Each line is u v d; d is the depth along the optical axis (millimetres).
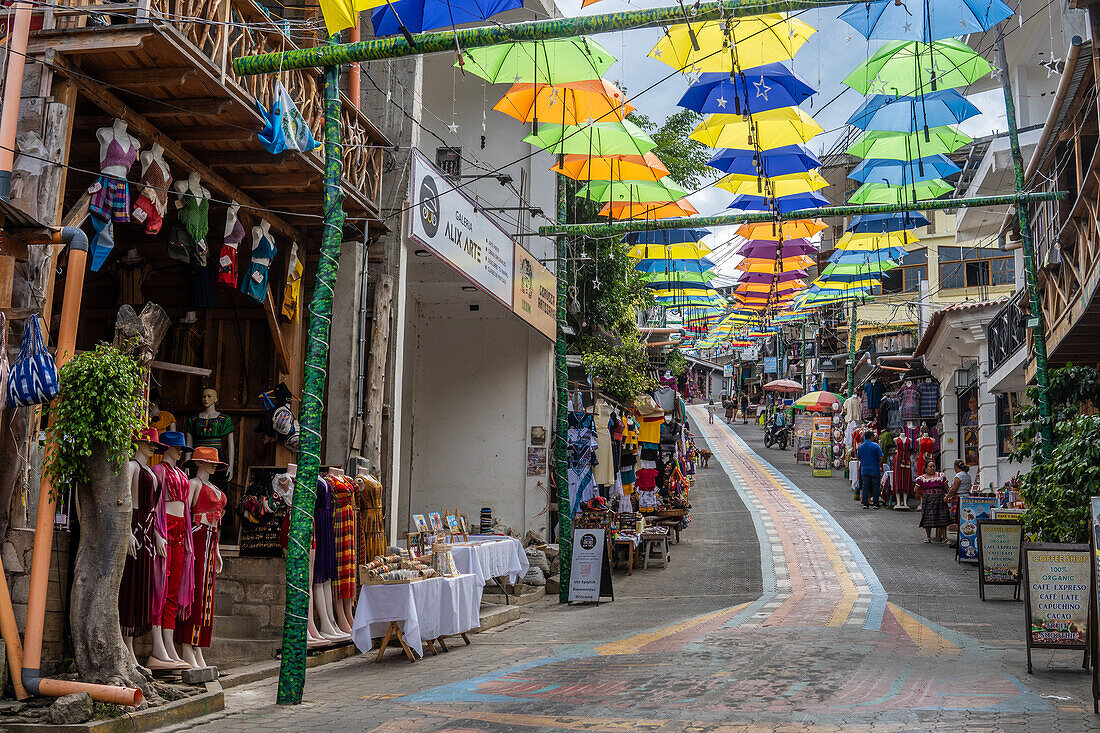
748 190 15062
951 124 12930
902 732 6062
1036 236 17547
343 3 7695
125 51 8133
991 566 13758
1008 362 21031
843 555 18375
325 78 8641
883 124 12695
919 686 7707
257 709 7383
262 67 8406
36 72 8086
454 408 19812
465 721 6621
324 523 10227
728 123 12227
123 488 7082
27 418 7551
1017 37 23375
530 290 18234
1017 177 15039
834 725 6262
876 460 26062
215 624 10102
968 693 7434
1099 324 13773
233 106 9297
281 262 12875
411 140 14125
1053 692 7547
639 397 22469
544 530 19156
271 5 12984
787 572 16781
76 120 9148
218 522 8711
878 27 9688
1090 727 6246
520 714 6812
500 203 19688
